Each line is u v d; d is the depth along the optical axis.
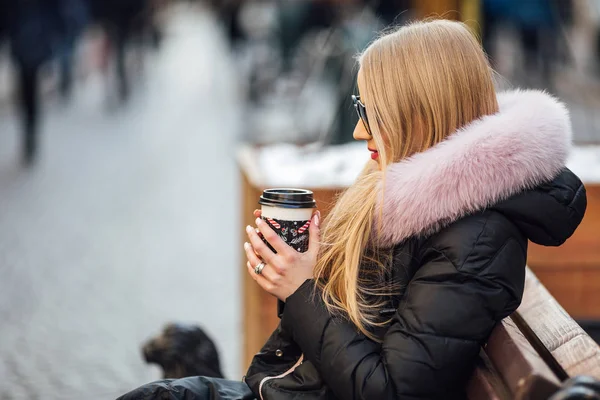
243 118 20.56
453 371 2.78
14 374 6.32
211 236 10.30
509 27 18.48
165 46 44.97
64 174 14.13
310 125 17.52
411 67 3.10
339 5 12.27
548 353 2.84
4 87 24.44
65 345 6.88
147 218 11.19
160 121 20.61
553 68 17.86
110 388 6.11
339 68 11.34
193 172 14.34
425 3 8.21
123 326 7.31
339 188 5.33
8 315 7.56
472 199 2.83
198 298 8.06
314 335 2.92
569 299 5.40
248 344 6.11
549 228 2.88
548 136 2.86
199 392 3.24
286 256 3.03
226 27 29.45
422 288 2.82
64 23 16.23
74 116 21.50
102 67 26.67
